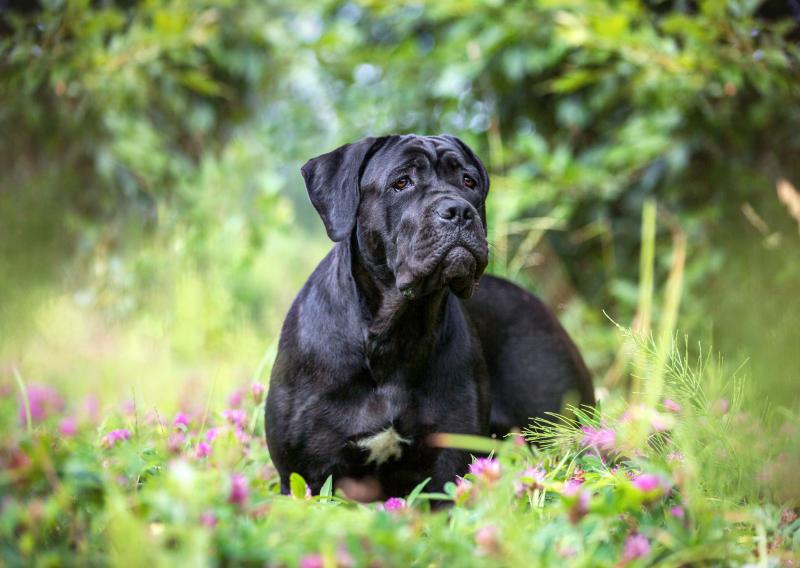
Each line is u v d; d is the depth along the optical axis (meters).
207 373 6.99
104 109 8.39
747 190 7.21
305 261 11.48
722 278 7.25
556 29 6.92
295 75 9.74
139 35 7.77
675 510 2.83
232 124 10.05
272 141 9.09
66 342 7.81
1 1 7.41
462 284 4.03
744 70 6.13
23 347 7.03
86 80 7.68
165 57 8.73
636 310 7.53
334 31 8.13
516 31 7.30
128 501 2.54
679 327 7.14
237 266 9.09
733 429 3.60
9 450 2.66
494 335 4.86
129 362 7.27
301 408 4.11
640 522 2.83
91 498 2.63
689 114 7.08
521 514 2.89
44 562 2.33
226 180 9.34
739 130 7.08
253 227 9.37
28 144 8.65
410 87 8.16
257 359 7.57
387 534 2.43
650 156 7.38
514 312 4.96
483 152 8.11
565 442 3.85
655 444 3.64
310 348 4.16
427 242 3.94
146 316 8.51
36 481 2.60
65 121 8.38
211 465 3.62
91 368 7.09
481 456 4.23
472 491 2.98
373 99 8.30
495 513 2.70
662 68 6.58
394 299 4.05
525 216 8.03
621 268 7.97
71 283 8.93
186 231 9.16
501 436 4.79
